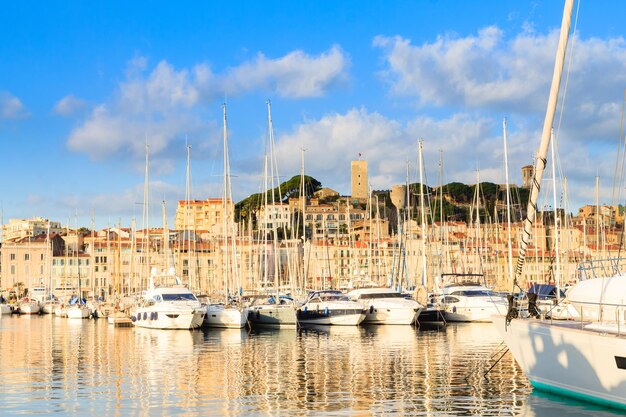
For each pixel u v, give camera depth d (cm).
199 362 4159
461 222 16400
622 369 2470
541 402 2778
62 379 3581
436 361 4034
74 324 8150
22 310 11712
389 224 19275
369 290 7069
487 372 3506
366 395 3039
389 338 5466
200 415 2723
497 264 11269
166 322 6462
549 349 2806
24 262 17375
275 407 2834
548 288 4038
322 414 2702
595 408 2622
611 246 9731
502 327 3125
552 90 2442
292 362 4106
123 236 17962
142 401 2992
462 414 2652
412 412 2703
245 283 12419
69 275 16638
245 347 4944
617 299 2708
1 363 4231
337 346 4925
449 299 7081
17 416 2738
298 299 7956
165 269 8081
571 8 2333
